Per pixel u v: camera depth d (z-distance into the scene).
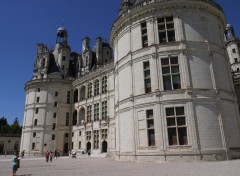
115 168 16.75
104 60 62.12
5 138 75.38
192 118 20.73
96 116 47.03
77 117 53.97
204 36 24.00
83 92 55.59
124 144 24.41
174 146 20.45
